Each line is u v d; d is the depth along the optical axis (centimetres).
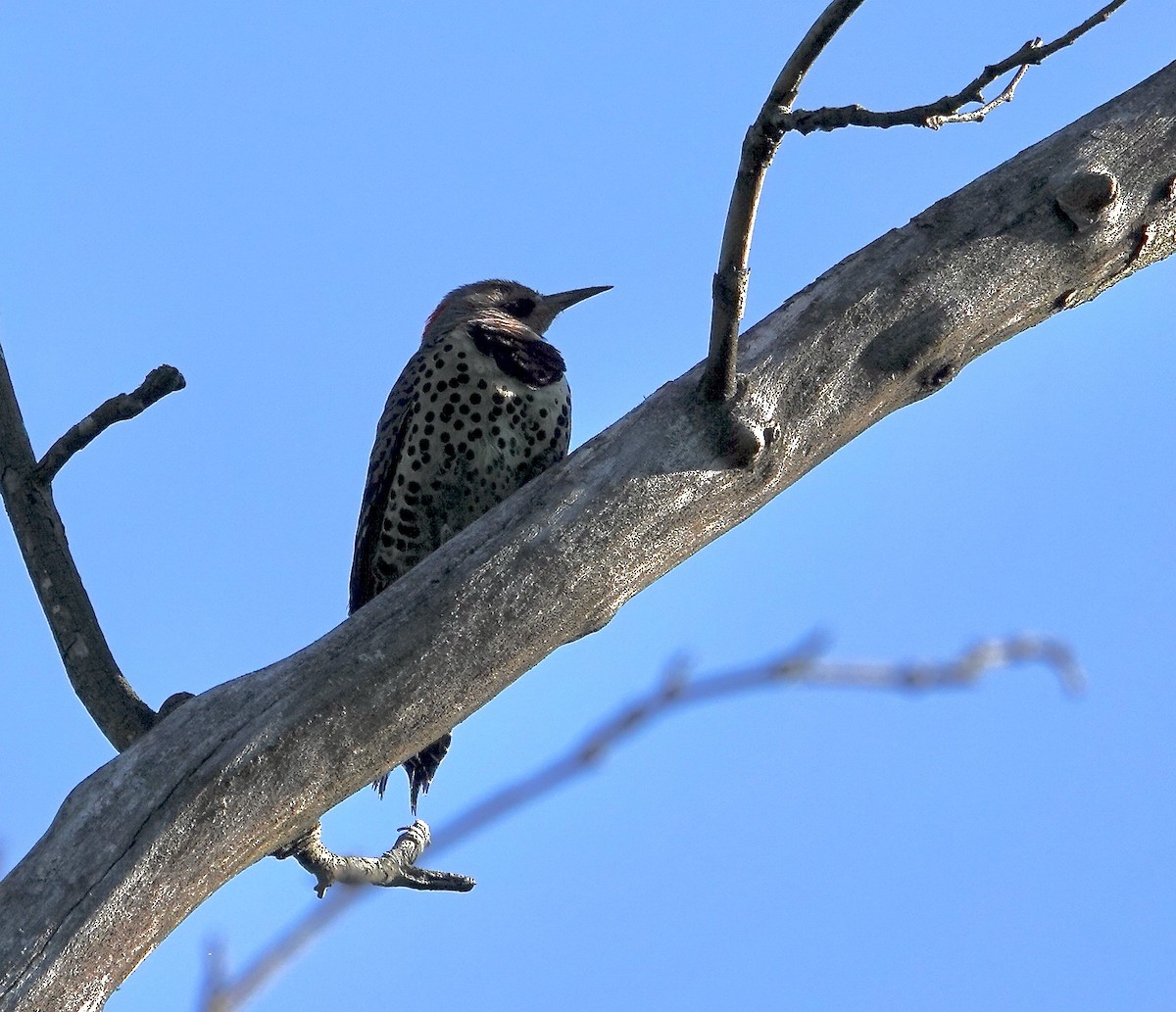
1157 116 956
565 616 834
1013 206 934
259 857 770
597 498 847
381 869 942
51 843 736
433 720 804
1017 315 928
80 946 712
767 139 781
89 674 984
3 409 1027
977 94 764
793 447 880
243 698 783
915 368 905
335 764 780
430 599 816
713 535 877
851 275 916
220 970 558
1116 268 948
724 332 835
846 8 752
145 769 757
